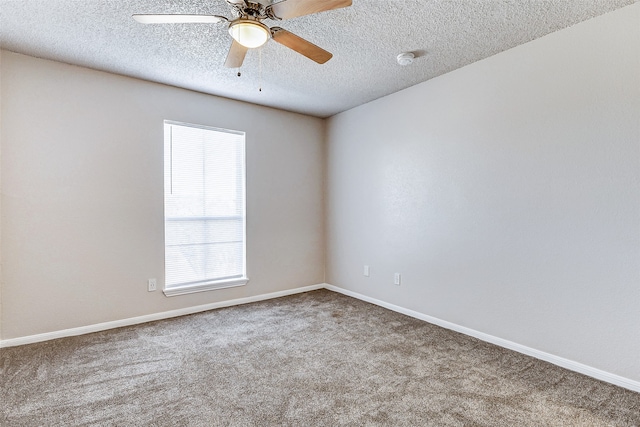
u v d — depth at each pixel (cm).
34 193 271
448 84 304
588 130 219
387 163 366
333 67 293
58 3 200
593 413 180
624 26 204
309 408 185
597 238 216
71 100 286
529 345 250
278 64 286
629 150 203
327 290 448
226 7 207
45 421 172
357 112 404
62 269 283
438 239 315
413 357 247
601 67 213
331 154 445
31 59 270
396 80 322
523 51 251
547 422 173
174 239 344
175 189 344
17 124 264
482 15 214
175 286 344
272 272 412
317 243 453
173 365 235
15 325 265
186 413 180
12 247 264
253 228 396
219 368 230
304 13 174
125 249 312
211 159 367
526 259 251
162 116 331
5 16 214
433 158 318
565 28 229
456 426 170
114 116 306
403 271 350
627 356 204
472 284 288
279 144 416
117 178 308
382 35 239
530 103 247
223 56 272
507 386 207
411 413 181
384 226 370
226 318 334
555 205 235
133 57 273
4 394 197
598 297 216
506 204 263
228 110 374
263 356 249
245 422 173
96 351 256
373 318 335
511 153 259
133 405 187
